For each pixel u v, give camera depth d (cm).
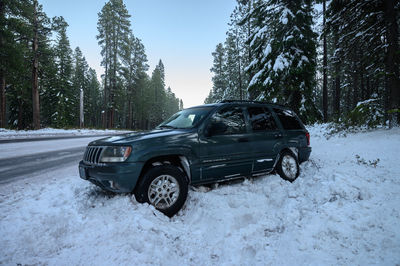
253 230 258
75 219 269
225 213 294
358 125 999
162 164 317
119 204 293
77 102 4872
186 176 343
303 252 214
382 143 670
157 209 296
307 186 383
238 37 2823
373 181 364
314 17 1210
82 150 948
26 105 3167
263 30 1272
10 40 1834
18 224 257
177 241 242
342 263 194
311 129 1247
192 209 318
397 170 418
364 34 981
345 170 425
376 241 217
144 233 240
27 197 357
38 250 210
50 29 2250
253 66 1400
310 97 1305
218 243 240
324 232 240
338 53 1109
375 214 263
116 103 4069
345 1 989
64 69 3803
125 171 288
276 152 434
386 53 966
